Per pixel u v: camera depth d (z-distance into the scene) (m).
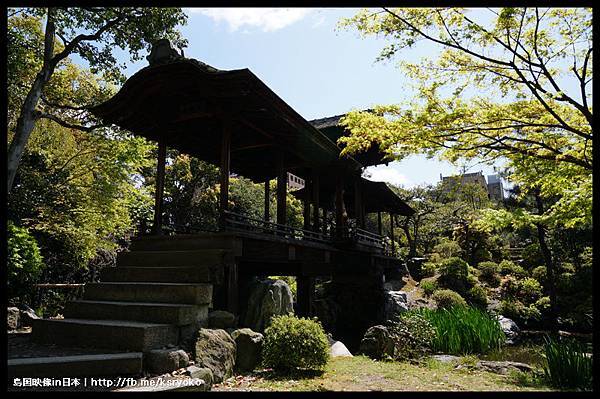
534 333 15.34
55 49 12.96
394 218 29.53
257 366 5.31
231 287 6.37
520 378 5.54
